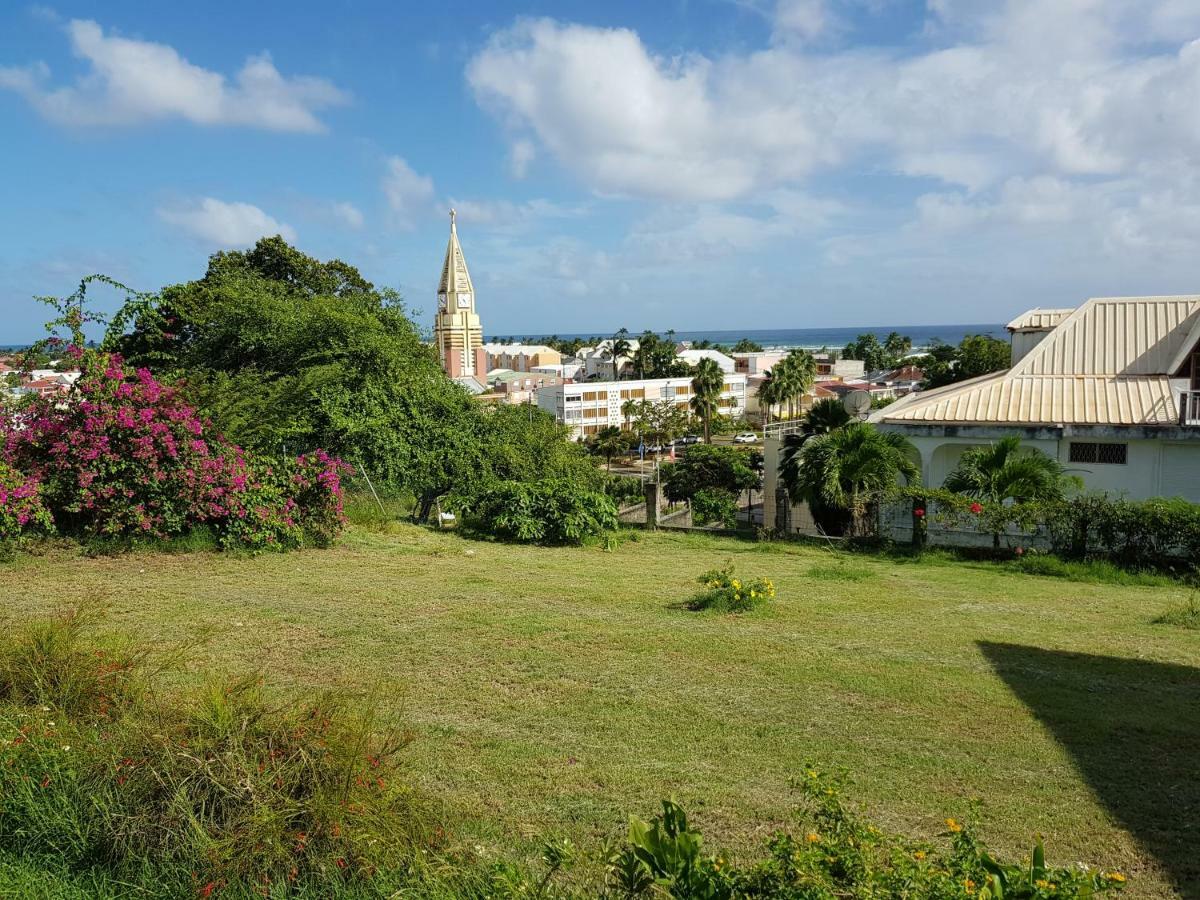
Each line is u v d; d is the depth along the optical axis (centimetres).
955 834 344
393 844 382
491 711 632
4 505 1079
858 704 661
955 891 289
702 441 10262
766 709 645
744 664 759
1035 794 509
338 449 1911
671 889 318
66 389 1202
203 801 395
